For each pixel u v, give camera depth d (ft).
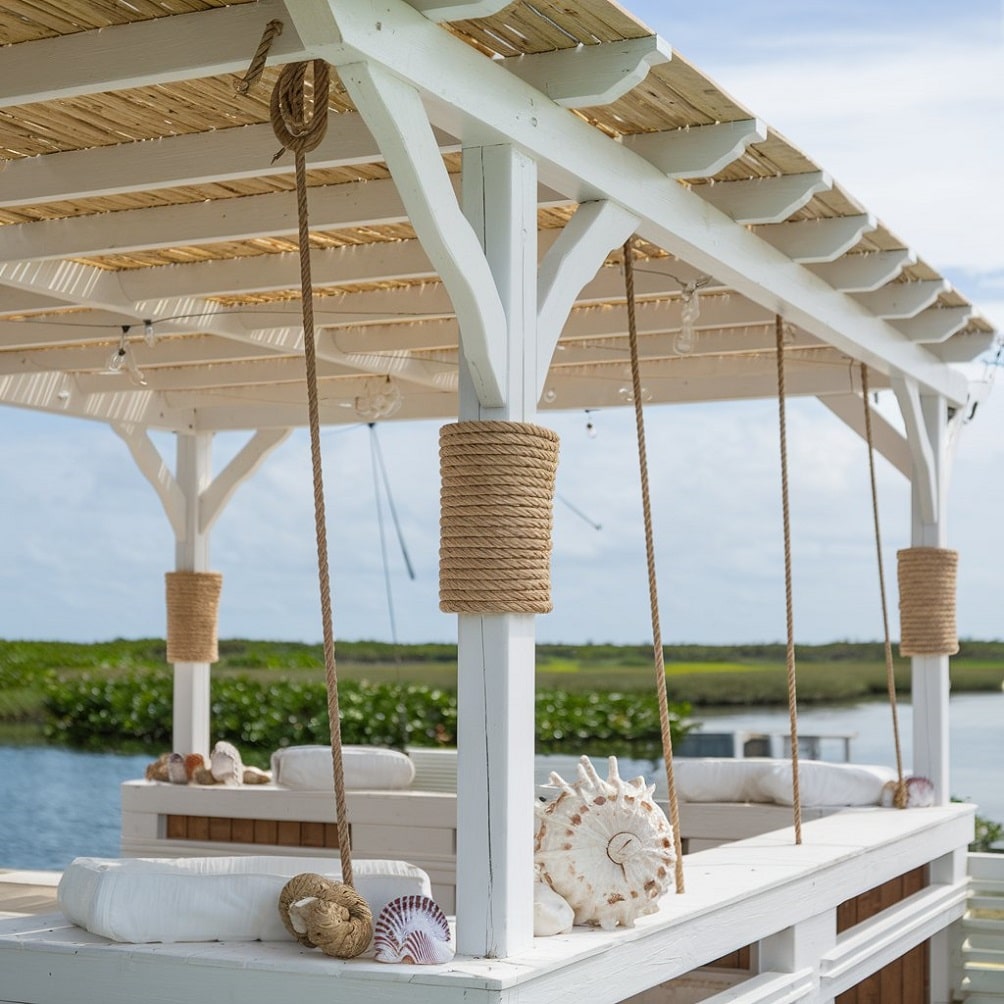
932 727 21.57
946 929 20.99
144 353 23.34
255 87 12.48
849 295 17.72
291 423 26.53
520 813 10.56
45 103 12.89
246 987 10.30
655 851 11.81
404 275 17.67
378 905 11.10
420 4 9.64
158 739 51.24
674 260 18.52
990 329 20.80
